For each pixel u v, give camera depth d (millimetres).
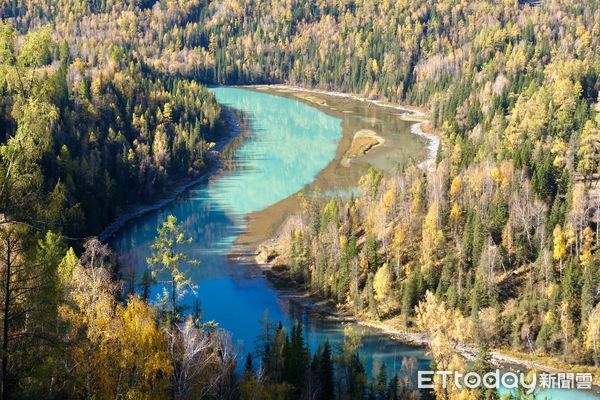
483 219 112938
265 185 180750
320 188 176875
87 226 132000
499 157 146000
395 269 112125
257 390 61031
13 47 40156
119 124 179000
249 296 114438
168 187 177125
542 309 98062
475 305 98188
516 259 108625
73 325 41281
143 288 91688
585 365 91000
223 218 154875
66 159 135750
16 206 34812
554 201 114875
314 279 116312
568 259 101875
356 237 125312
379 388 76812
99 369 42562
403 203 121688
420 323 102000
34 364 34344
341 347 90312
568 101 174750
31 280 33750
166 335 51750
